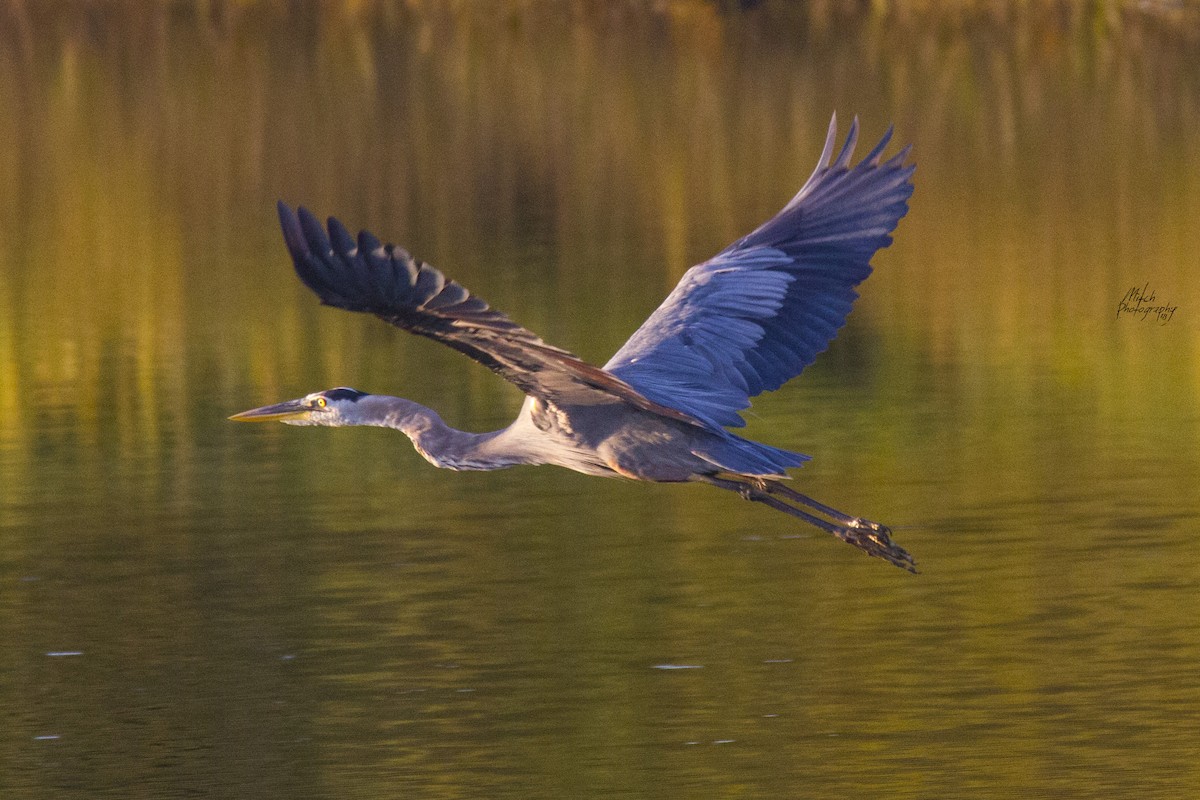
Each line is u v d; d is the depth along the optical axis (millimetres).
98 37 35469
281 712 10375
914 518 13609
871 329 18969
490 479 14914
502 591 12195
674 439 7680
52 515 14133
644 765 9602
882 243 8320
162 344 19031
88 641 11531
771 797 9195
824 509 8016
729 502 14094
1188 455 14930
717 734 9961
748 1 36469
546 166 26984
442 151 27844
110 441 16125
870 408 16469
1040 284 20344
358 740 10023
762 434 15836
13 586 12562
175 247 23000
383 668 10977
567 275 21047
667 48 34375
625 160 27172
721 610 11773
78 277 21656
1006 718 10070
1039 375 17328
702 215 23906
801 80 31594
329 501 14406
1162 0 35844
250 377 17891
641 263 21547
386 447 15883
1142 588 11977
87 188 25906
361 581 12469
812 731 9945
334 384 17516
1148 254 21328
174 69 33031
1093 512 13602
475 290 20391
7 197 25516
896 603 11852
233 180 26328
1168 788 9219
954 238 22531
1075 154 26625
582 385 7254
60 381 17859
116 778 9648
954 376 17328
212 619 11852
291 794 9391
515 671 10859
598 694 10523
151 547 13336
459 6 37094
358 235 5734
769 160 26797
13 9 37094
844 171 8414
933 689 10469
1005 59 32688
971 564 12555
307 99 31031
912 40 34344
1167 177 25062
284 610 11961
